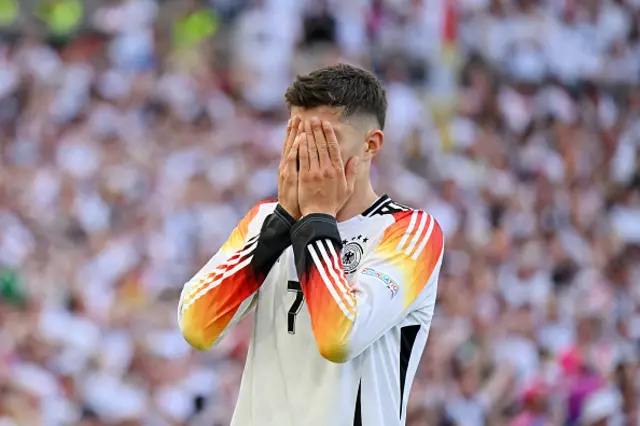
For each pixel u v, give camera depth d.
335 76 10.04
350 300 9.40
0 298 25.80
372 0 43.62
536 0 47.25
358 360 9.86
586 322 28.70
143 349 24.38
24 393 22.03
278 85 41.19
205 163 35.31
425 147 39.38
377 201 10.34
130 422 23.02
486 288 29.98
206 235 32.03
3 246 28.72
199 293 9.97
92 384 23.12
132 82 39.25
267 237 9.88
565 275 32.97
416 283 9.88
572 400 26.03
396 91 40.44
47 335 24.02
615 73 47.41
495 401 25.34
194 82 39.62
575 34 47.47
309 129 9.73
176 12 43.59
